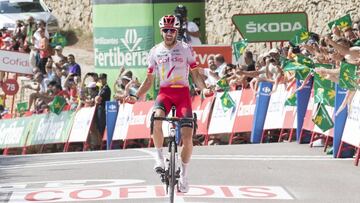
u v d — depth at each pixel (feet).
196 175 63.57
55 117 107.24
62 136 105.81
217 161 71.20
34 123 110.52
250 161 70.74
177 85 52.85
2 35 145.28
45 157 84.17
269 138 90.63
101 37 107.65
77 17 173.88
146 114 98.43
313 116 73.82
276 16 98.43
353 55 68.59
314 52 79.51
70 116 105.40
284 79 87.86
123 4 105.60
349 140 69.67
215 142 95.96
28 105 114.01
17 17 160.86
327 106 75.15
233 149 80.59
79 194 56.70
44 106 111.14
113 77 107.04
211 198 53.98
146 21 104.42
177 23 52.85
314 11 142.10
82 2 173.06
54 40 137.39
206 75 100.27
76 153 86.94
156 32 104.32
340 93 71.00
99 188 58.85
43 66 128.57
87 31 172.24
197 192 56.24
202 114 97.09
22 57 124.77
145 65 104.99
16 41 141.49
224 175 63.31
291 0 144.36
